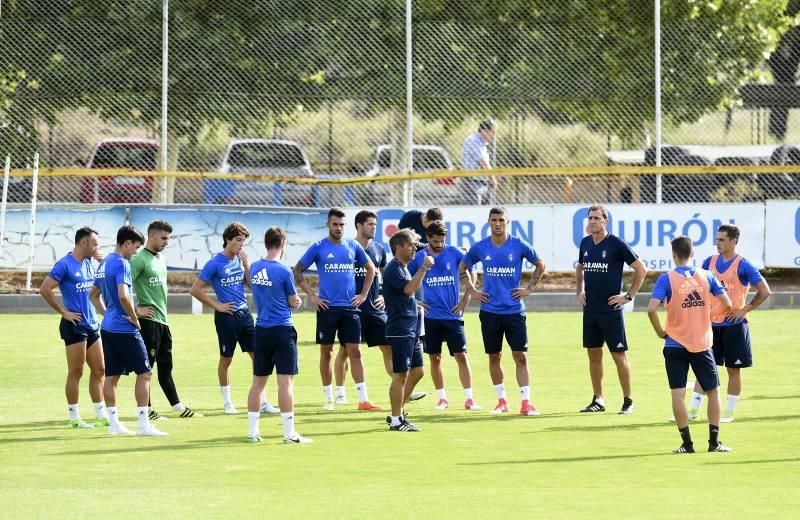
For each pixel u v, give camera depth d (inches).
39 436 1429.6
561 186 2748.5
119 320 1430.9
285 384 1385.3
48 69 2630.4
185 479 1176.2
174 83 2647.6
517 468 1234.0
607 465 1250.0
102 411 1519.4
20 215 2596.0
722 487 1133.7
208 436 1429.6
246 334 1626.5
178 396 1700.3
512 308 1616.6
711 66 2714.1
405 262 1475.1
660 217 2664.9
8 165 2551.7
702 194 2741.1
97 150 2647.6
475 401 1729.8
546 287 2741.1
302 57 2657.5
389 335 1477.6
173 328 2406.5
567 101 2684.5
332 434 1449.3
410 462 1266.0
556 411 1632.6
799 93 2765.7
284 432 1391.5
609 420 1555.1
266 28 2647.6
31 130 2632.9
